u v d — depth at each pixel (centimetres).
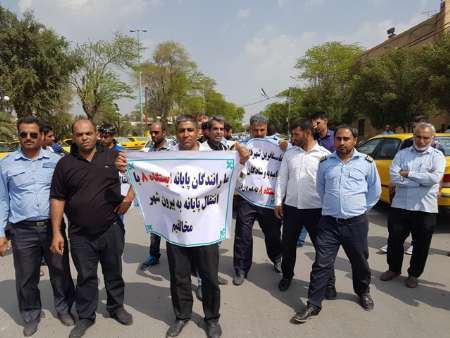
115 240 352
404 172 433
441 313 381
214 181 338
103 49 3484
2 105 2597
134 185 353
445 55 1545
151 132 531
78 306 352
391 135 813
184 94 5128
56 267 364
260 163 459
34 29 2739
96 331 354
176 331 344
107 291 366
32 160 351
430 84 1605
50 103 2794
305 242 622
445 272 486
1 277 489
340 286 446
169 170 340
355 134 368
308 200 412
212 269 340
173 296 350
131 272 501
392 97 2033
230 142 530
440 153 435
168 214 344
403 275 479
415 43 2719
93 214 335
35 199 346
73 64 2931
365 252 377
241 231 459
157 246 516
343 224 369
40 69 2747
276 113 5553
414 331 348
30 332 354
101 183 337
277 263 495
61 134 3028
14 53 2677
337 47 4353
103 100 3569
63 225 367
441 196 625
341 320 369
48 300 423
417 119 502
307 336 343
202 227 338
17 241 351
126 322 365
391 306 396
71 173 331
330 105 3297
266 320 372
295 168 416
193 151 336
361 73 2252
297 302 411
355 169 369
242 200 461
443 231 669
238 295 429
